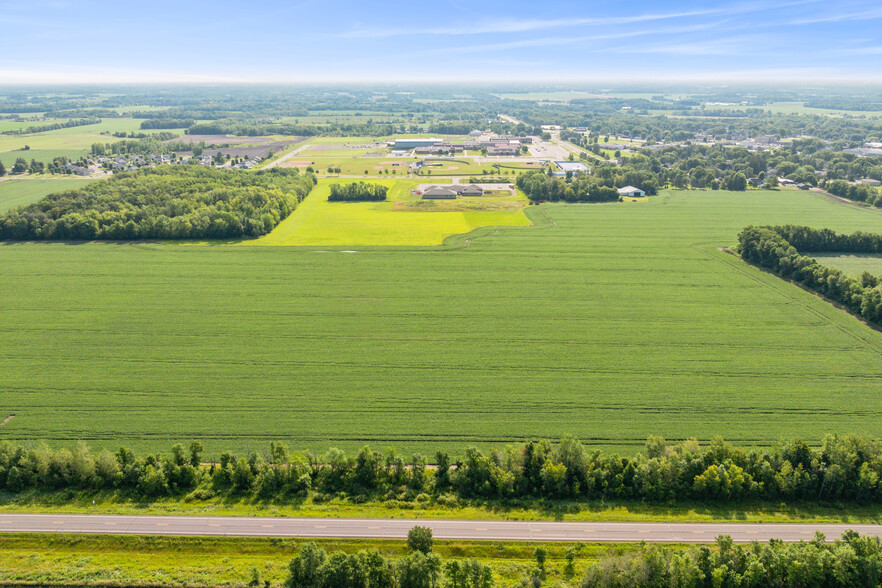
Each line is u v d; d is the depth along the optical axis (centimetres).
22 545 7181
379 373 11094
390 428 9512
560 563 7031
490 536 7462
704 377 10956
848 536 6900
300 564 6606
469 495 8256
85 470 8188
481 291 15000
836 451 8250
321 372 11112
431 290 15050
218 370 11125
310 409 9975
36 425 9444
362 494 8219
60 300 14162
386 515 7819
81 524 7531
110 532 7400
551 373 11106
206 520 7656
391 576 6619
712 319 13362
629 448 9075
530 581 6719
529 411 9950
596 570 6581
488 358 11662
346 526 7600
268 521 7662
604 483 8200
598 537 7431
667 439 9256
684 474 8194
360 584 6569
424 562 6575
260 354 11738
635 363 11456
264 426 9525
